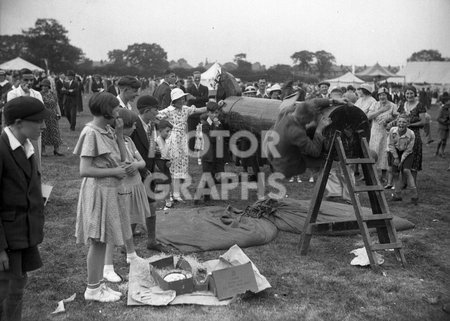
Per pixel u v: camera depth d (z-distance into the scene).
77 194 7.40
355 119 4.95
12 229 2.99
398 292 4.21
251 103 6.76
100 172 3.68
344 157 4.86
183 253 5.09
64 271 4.55
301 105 5.01
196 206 6.89
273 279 4.43
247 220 5.94
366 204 7.21
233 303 3.90
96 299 3.92
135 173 4.36
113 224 3.76
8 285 3.07
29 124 3.02
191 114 7.21
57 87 16.30
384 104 8.23
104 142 3.76
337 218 6.03
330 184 7.34
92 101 3.71
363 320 3.70
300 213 6.19
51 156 10.57
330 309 3.86
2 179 2.97
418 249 5.30
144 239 5.47
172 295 3.93
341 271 4.64
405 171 7.21
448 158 12.02
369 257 4.70
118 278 4.35
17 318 3.28
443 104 12.16
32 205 3.08
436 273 4.66
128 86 5.20
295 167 5.27
